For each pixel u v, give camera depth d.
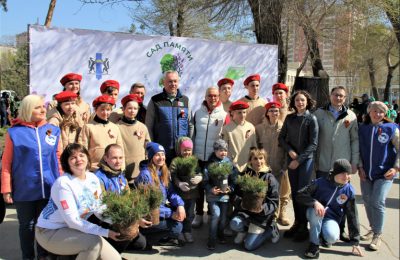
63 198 3.37
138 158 4.86
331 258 4.33
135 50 6.73
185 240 4.73
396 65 30.16
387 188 4.62
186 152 4.84
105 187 3.96
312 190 4.56
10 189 3.77
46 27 6.16
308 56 11.98
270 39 9.86
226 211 4.78
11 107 20.00
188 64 7.10
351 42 12.88
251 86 5.89
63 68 6.28
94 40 6.45
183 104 5.29
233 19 10.41
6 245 4.51
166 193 4.57
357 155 4.89
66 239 3.37
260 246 4.66
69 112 4.56
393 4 10.91
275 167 5.41
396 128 4.65
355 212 4.46
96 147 4.49
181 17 12.85
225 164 4.64
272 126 5.41
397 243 4.66
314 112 5.14
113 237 3.45
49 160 3.86
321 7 10.50
